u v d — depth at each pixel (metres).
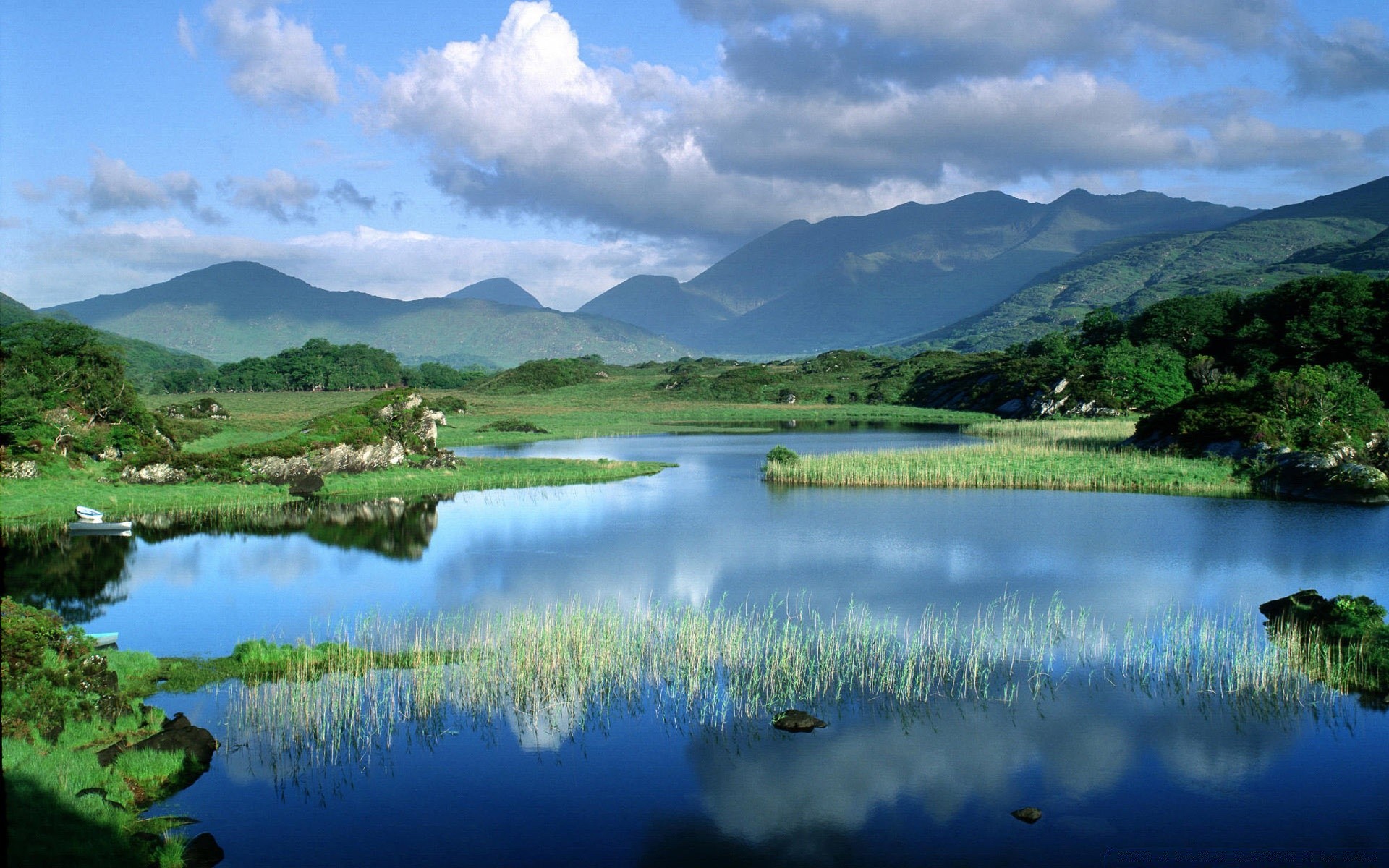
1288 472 68.94
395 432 81.62
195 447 100.31
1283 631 34.59
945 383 191.50
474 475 78.81
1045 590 42.03
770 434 132.38
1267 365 133.38
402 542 53.12
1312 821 22.59
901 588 42.59
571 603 40.00
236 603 40.31
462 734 27.22
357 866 20.47
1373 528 54.97
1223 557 48.06
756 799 23.59
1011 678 31.36
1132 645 34.34
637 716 28.56
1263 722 27.88
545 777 24.91
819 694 30.17
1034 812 22.77
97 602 40.53
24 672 24.45
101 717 25.42
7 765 21.12
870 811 23.12
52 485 65.50
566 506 65.38
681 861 20.94
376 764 25.39
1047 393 147.12
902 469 77.19
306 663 31.38
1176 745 26.42
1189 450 82.88
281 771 24.84
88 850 18.91
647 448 111.94
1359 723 27.66
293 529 57.03
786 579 44.25
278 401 198.50
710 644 33.16
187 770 24.52
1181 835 21.98
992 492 70.06
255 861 20.61
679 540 53.44
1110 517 59.28
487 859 21.11
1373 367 122.62
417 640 34.28
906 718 28.41
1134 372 140.50
